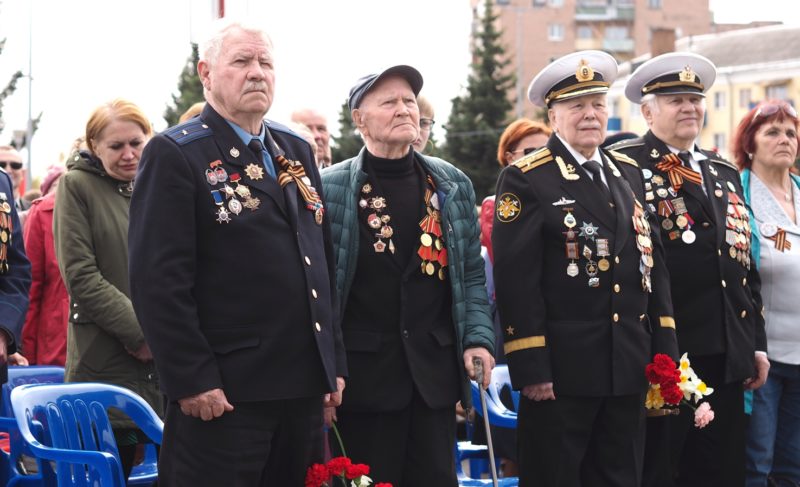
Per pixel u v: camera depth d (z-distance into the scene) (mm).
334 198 5473
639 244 5875
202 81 4855
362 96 5516
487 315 5586
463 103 42469
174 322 4441
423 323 5422
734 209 6602
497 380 6641
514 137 7867
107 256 6184
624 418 5797
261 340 4578
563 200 5812
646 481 6191
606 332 5738
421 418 5383
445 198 5555
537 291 5742
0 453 5574
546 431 5738
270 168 4789
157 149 4578
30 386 5246
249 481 4570
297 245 4707
